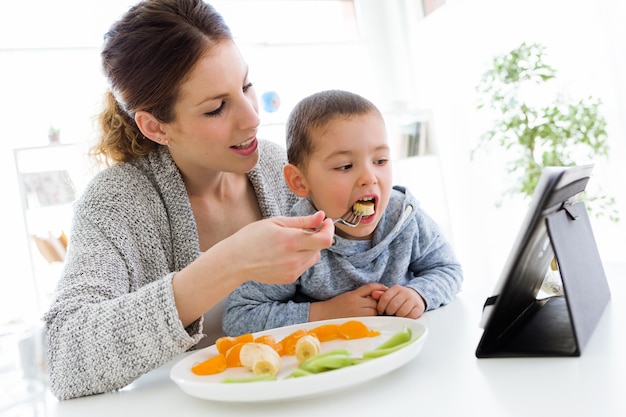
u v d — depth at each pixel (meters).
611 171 2.08
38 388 0.55
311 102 1.04
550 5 2.24
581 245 0.64
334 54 3.51
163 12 0.93
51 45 2.89
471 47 2.78
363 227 0.99
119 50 0.97
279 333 0.79
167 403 0.62
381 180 0.98
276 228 0.66
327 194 0.99
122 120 1.13
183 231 1.07
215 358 0.67
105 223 0.96
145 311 0.70
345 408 0.51
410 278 1.13
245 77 1.00
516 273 0.55
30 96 2.83
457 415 0.45
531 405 0.44
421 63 3.37
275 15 3.39
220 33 0.95
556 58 2.24
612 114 2.05
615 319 0.62
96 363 0.70
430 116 3.16
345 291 1.05
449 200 3.22
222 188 1.17
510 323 0.63
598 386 0.45
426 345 0.67
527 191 2.29
